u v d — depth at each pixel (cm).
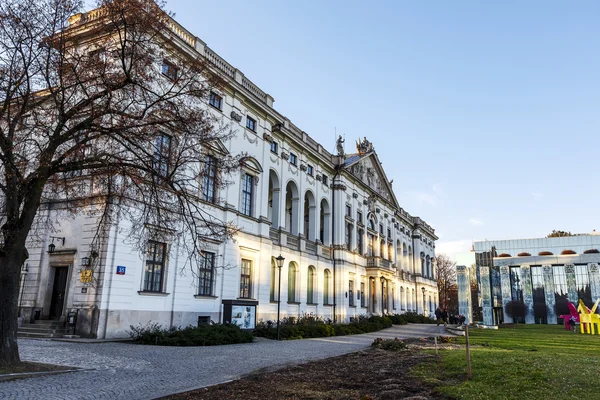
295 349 2011
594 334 3612
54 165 1289
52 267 2220
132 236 2064
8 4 1285
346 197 4778
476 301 8862
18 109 1414
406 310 6594
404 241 7006
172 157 1556
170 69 1727
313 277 4062
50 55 1336
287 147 3756
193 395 952
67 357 1407
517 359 1405
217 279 2678
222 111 2858
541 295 8300
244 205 3081
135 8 1338
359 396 965
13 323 1200
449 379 1157
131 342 1939
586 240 10206
